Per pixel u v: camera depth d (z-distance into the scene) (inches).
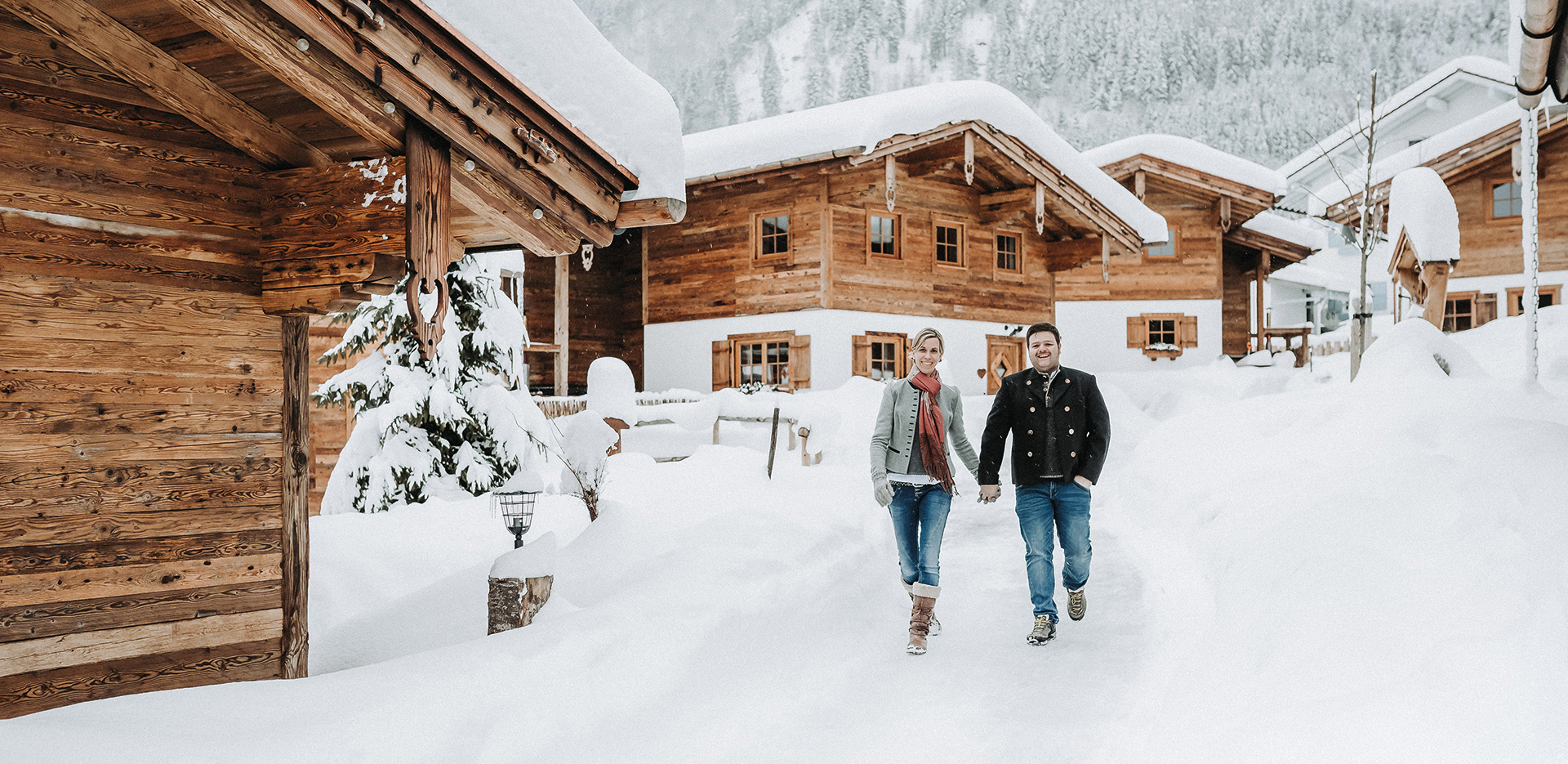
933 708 158.7
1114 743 137.9
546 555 182.1
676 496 300.7
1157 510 308.5
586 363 768.3
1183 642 183.8
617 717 146.4
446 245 159.5
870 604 234.1
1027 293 795.4
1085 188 716.0
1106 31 5329.7
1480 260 916.6
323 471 420.2
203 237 164.9
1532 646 115.6
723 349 713.6
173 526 161.5
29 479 147.6
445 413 355.3
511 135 163.5
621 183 182.7
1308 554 176.9
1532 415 271.9
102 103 156.3
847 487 366.9
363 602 216.1
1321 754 108.3
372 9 140.6
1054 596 222.7
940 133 629.0
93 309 154.3
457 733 126.3
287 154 169.6
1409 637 132.3
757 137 654.5
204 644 163.9
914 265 710.5
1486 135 859.4
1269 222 1063.0
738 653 180.4
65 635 150.1
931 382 206.8
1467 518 167.6
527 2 166.4
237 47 134.8
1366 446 258.4
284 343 175.2
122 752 105.2
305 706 124.5
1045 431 201.2
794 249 676.1
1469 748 99.7
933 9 6653.5
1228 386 735.7
